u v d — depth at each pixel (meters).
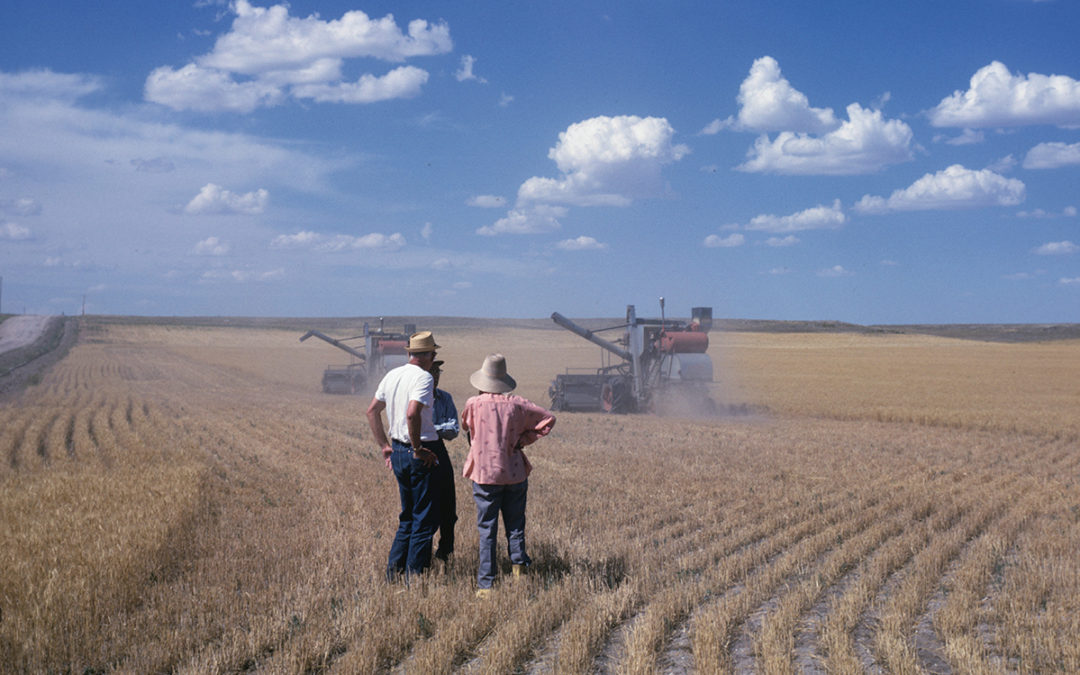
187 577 6.82
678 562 7.39
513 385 7.00
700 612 6.03
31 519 8.95
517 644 5.26
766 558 7.73
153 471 12.73
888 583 6.85
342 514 9.69
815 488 11.59
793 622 5.68
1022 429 20.98
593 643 5.40
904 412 24.89
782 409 27.59
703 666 4.85
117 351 89.69
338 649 5.34
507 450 6.67
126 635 5.37
